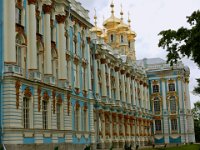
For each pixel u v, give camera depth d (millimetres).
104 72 65938
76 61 50250
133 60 91500
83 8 54375
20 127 34875
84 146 49562
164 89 97188
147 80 97750
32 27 38781
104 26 102188
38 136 37781
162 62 103438
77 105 49031
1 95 34469
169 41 28156
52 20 44281
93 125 53469
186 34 27609
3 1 35625
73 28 50188
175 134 94688
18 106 34906
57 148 38531
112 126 67062
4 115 34125
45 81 41062
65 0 46281
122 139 70938
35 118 37688
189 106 100438
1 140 33781
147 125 91688
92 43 61500
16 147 33969
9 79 34312
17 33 36594
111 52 73562
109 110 65750
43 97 39531
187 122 97312
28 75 37781
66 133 44188
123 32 99562
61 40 45344
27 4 38844
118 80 73688
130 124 77750
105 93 65125
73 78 48906
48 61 41531
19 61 37000
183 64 97312
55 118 41781
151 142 93250
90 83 54531
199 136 123875
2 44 35094
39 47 40969
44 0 42438
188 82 101750
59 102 43281
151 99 98250
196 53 27109
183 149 62781
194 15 27547
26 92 36531
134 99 82938
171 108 96312
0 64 34844
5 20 35406
